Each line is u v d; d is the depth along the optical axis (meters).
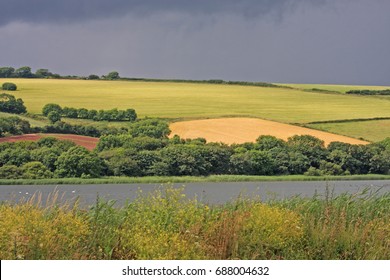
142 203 25.22
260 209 25.06
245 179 140.50
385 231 25.16
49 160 137.25
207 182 132.88
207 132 188.75
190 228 23.02
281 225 24.03
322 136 184.12
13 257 19.89
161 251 20.73
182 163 143.88
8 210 22.23
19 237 20.48
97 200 25.44
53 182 128.88
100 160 137.75
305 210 27.94
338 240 23.97
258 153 150.12
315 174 151.38
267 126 195.50
